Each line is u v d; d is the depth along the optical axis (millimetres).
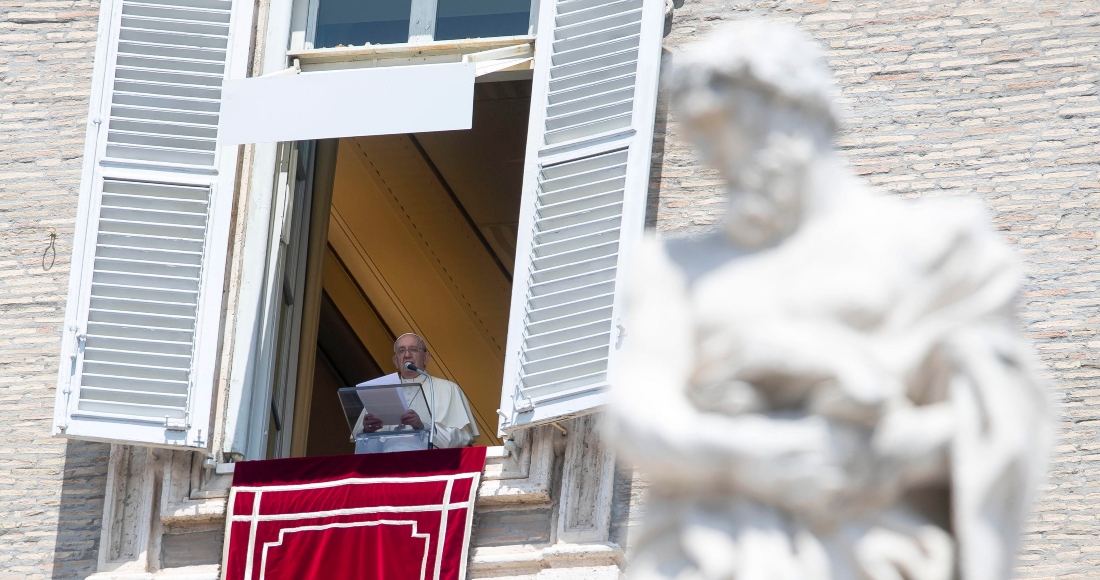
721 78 12422
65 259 42594
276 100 41406
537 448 38562
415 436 40094
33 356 41781
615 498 38031
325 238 47156
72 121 43844
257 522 38719
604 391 38000
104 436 39438
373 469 38906
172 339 40500
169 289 40875
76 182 43281
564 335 38969
